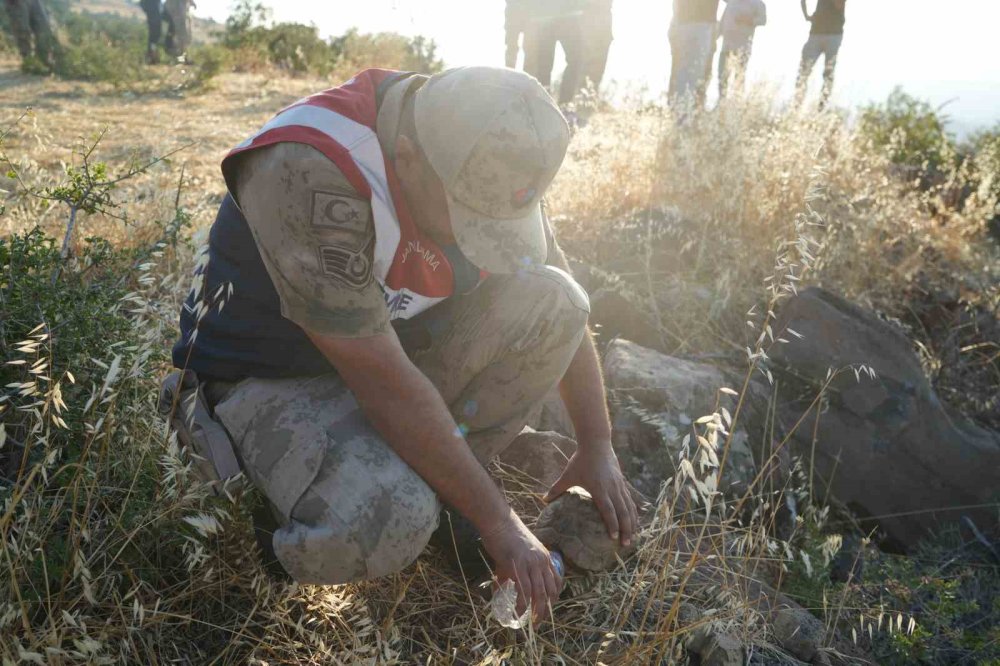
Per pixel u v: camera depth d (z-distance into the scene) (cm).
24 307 203
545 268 190
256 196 161
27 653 136
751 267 386
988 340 446
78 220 311
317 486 167
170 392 193
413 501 167
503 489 236
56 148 500
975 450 348
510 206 167
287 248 158
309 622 181
